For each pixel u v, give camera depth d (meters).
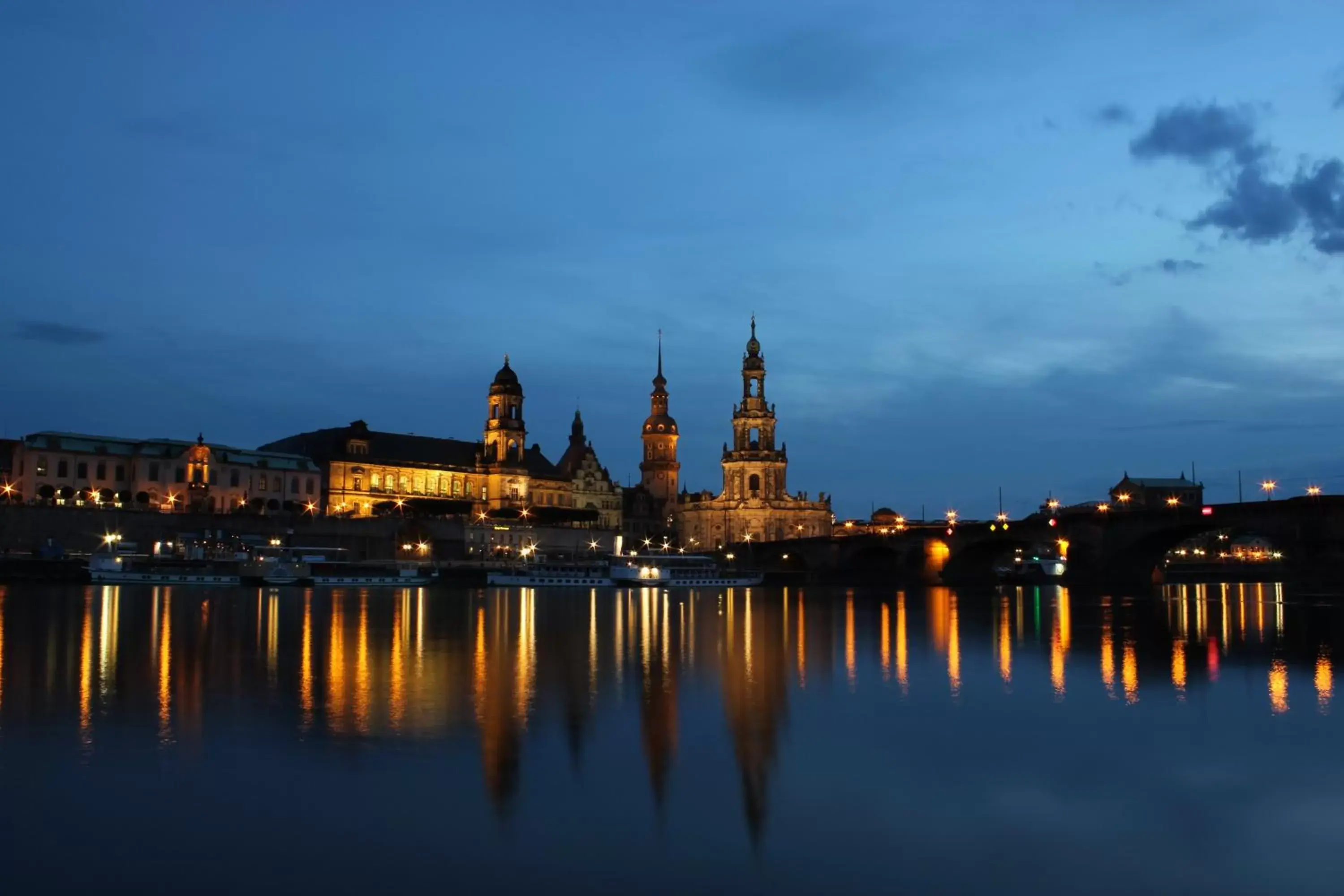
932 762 39.12
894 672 62.31
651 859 29.36
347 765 38.06
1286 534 153.75
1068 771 37.91
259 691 53.03
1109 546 184.38
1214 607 132.25
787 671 62.38
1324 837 31.25
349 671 60.81
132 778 36.22
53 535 195.25
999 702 51.09
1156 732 44.34
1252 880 28.27
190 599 130.62
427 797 34.47
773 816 32.84
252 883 27.53
